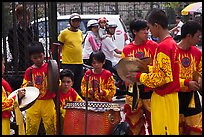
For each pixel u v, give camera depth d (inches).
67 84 297.4
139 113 275.3
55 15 326.6
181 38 259.8
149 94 269.0
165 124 238.1
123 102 462.3
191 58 259.3
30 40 362.6
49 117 299.0
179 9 1232.8
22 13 365.4
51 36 326.6
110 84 303.7
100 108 260.5
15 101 244.7
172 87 236.2
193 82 251.4
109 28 480.4
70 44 424.5
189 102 260.4
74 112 266.7
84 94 305.1
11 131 278.2
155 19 239.3
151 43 281.9
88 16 558.3
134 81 248.7
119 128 259.3
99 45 472.7
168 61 231.1
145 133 279.3
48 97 297.3
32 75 297.6
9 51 373.1
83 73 441.1
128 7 1344.7
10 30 368.8
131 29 283.4
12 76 346.3
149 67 249.0
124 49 285.4
